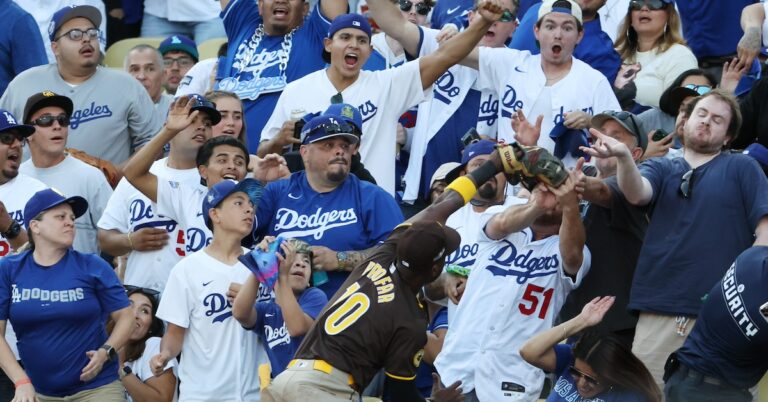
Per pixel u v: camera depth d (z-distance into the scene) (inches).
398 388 812.6
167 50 1567.4
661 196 1040.2
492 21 1226.6
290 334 983.0
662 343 1025.5
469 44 1233.4
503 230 1065.5
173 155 1184.8
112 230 1205.1
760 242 999.0
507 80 1309.1
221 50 1487.5
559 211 1069.1
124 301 1082.7
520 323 1059.3
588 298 1087.0
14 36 1521.9
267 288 1067.3
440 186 1209.4
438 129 1348.4
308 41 1371.8
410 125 1378.0
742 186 1021.2
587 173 1156.5
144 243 1178.0
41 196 1076.5
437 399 896.9
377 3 1312.7
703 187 1027.3
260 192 1072.8
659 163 1050.7
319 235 1079.0
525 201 1128.8
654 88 1341.0
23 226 1203.9
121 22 1769.2
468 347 1064.2
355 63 1238.9
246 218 1065.5
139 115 1402.6
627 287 1079.6
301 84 1259.8
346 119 1087.6
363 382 816.9
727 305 956.0
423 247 803.4
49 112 1261.1
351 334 811.4
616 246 1081.4
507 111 1301.7
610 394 935.7
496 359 1053.8
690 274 1019.3
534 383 1053.2
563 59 1286.9
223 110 1228.5
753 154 1108.5
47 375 1063.0
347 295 824.9
